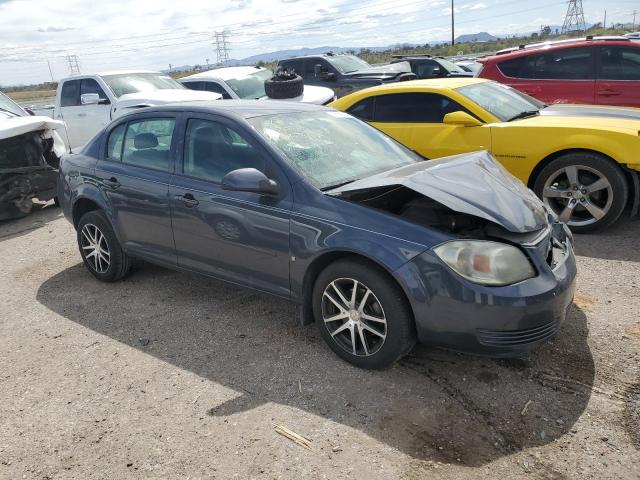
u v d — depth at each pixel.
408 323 3.12
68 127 11.37
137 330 4.09
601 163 5.26
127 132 4.65
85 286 5.04
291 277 3.53
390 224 3.14
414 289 3.00
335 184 3.56
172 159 4.21
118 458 2.73
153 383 3.37
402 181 3.21
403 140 6.40
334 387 3.21
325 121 4.30
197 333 3.99
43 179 7.77
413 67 13.85
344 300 3.34
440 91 6.29
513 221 3.11
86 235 5.04
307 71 13.05
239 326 4.06
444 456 2.62
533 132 5.56
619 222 5.80
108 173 4.64
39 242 6.67
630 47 7.84
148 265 5.43
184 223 4.06
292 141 3.84
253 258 3.71
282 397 3.15
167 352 3.74
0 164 7.53
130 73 11.48
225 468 2.62
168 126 4.30
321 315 3.47
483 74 8.88
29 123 7.54
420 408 2.98
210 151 3.99
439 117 6.26
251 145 3.75
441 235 3.04
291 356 3.59
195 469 2.62
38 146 7.86
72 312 4.49
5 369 3.66
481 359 3.41
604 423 2.79
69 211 5.11
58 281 5.23
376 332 3.23
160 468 2.64
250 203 3.64
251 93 11.64
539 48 8.51
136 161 4.52
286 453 2.69
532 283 2.97
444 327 3.00
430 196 3.08
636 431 2.72
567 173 5.46
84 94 10.93
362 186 3.31
